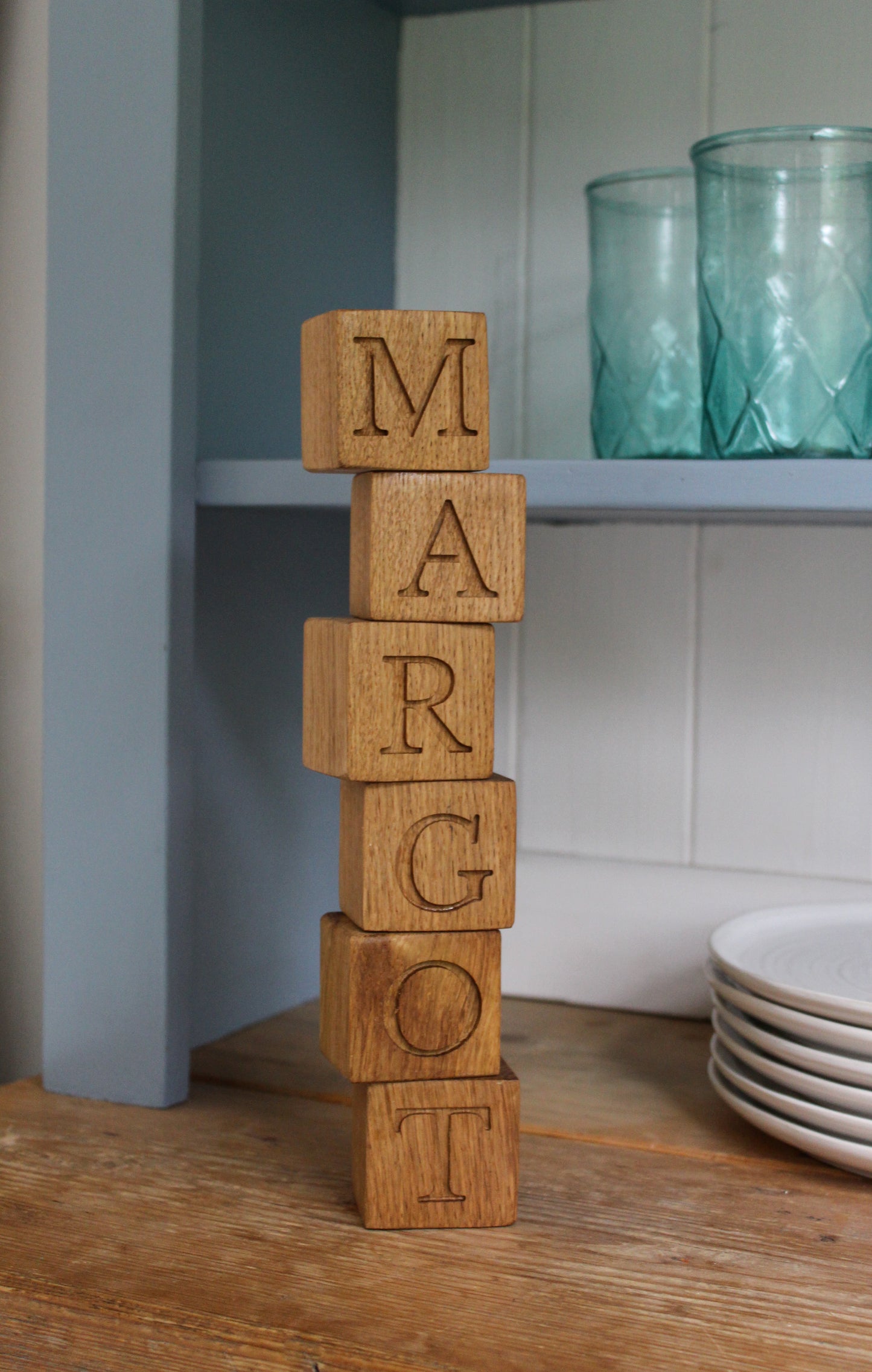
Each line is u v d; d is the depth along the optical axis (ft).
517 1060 2.96
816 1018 2.23
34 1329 1.87
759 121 3.24
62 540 2.68
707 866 3.36
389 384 1.97
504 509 2.00
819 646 3.25
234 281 3.02
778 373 2.63
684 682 3.37
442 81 3.55
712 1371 1.72
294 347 3.27
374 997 2.06
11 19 3.48
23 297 3.51
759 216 2.62
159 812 2.62
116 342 2.62
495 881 2.06
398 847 2.03
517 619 2.02
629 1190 2.28
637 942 3.34
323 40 3.28
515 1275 1.97
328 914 2.23
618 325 3.11
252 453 3.12
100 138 2.62
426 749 2.02
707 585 3.34
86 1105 2.67
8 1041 3.62
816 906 2.97
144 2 2.57
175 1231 2.10
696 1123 2.58
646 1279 1.96
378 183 3.57
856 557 3.21
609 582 3.42
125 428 2.62
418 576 1.99
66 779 2.70
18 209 3.51
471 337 1.99
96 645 2.66
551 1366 1.72
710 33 3.27
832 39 3.16
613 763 3.44
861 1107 2.19
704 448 2.77
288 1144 2.47
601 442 3.16
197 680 2.95
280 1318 1.82
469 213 3.54
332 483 2.55
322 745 2.13
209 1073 2.85
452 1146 2.11
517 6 3.45
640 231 3.08
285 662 3.27
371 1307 1.86
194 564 2.68
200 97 2.63
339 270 3.43
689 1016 3.30
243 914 3.15
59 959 2.72
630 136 3.36
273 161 3.12
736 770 3.34
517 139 3.48
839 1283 1.96
